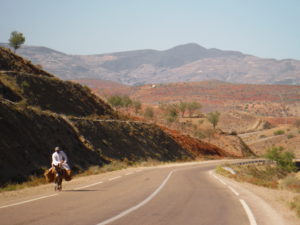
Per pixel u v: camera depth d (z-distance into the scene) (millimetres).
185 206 11812
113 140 46250
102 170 31797
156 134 64812
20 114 28750
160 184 19656
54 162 15797
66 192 15156
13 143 24156
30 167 23641
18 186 18234
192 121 137250
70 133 35719
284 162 73688
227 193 16219
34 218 9117
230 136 118750
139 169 36500
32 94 43406
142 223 8789
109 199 12961
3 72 42906
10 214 9664
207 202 12953
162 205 11852
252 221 9508
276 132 166375
